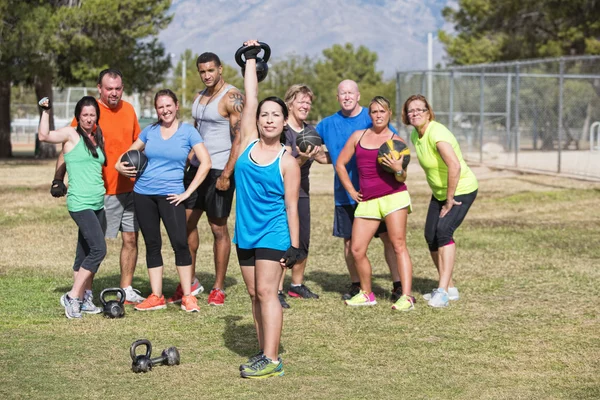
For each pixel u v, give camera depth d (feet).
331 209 61.57
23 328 27.27
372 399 20.30
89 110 28.84
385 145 29.68
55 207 63.21
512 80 114.01
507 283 34.88
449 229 30.86
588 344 25.36
